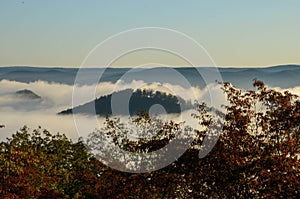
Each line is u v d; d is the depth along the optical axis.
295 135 28.48
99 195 31.44
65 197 41.56
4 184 32.69
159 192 28.95
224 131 28.89
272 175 26.78
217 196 27.56
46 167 43.16
